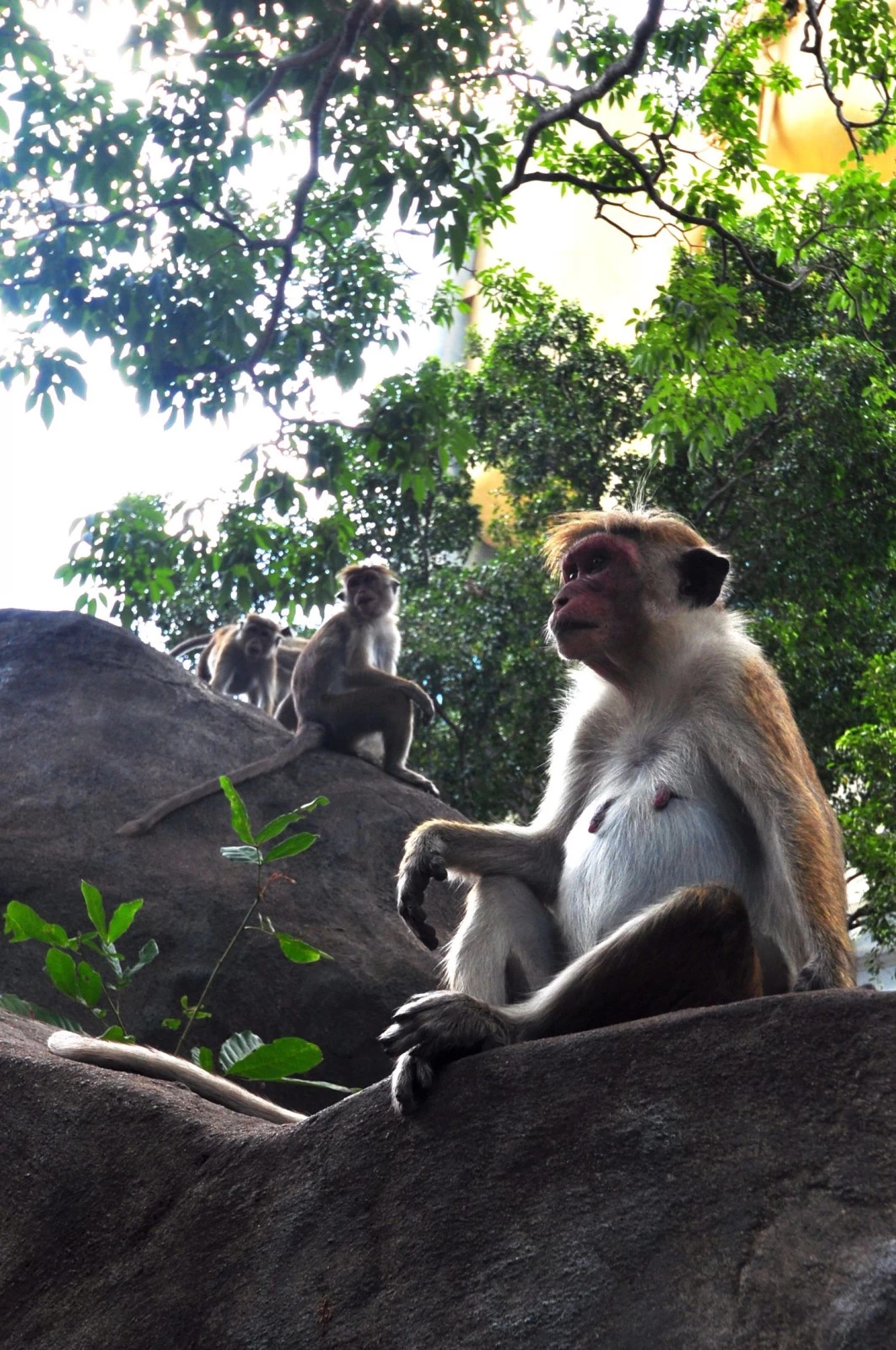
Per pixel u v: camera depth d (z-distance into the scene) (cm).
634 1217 95
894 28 439
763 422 436
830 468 426
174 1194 114
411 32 284
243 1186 111
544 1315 95
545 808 145
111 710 274
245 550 352
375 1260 102
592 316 493
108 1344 109
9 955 220
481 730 448
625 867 130
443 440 354
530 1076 103
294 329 337
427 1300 99
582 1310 94
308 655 355
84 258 315
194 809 253
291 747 279
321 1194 107
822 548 425
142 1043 219
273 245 312
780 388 429
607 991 113
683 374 377
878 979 364
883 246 430
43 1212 118
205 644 508
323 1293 103
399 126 296
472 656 449
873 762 363
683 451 445
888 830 361
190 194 305
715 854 129
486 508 632
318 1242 105
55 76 301
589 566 142
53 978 167
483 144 296
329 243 343
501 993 135
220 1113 122
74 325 314
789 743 129
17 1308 114
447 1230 101
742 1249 91
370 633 370
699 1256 92
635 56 317
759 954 127
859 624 423
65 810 247
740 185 425
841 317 462
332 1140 109
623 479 462
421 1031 111
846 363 428
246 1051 172
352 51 286
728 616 142
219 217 326
